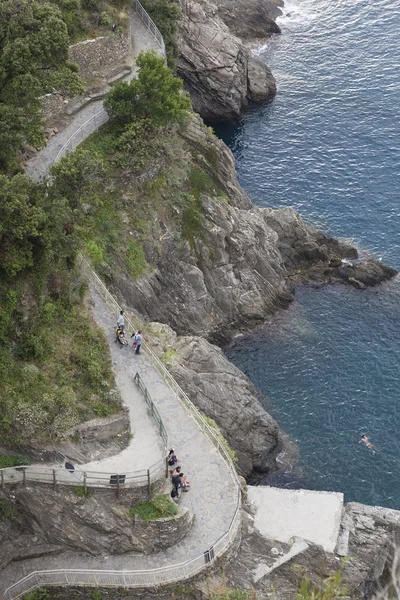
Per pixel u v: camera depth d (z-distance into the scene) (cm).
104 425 5069
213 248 7669
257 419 6600
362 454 6712
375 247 8788
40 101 6353
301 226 8519
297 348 7612
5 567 4784
